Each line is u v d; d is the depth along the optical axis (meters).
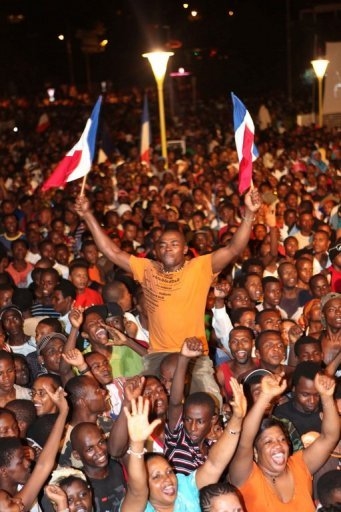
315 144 30.28
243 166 9.73
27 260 15.26
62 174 10.57
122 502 7.07
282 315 12.35
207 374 8.99
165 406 8.24
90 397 8.33
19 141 39.72
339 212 17.02
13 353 10.00
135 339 10.59
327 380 7.42
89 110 58.78
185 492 7.09
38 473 7.30
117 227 17.36
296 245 14.74
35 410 8.45
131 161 28.36
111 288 11.62
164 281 8.98
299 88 56.88
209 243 15.65
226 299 12.30
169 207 19.03
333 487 7.15
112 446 7.57
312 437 8.13
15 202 19.89
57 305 12.16
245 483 7.15
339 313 10.24
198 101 61.97
